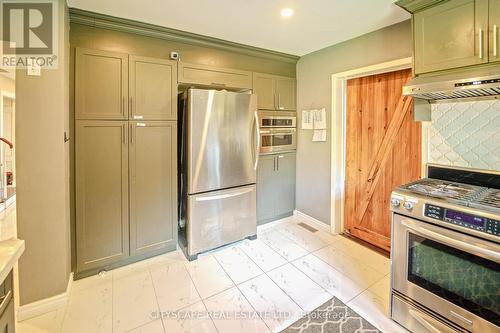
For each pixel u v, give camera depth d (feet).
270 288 7.06
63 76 5.83
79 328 5.62
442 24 5.69
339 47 9.52
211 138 8.42
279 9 6.88
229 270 7.92
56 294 6.17
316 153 10.81
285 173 11.52
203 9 6.84
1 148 14.88
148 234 8.25
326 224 10.62
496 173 5.71
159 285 7.16
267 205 11.07
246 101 9.05
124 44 7.65
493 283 4.27
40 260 5.94
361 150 9.72
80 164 6.97
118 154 7.50
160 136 8.15
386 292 6.84
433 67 5.88
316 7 6.77
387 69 8.24
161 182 8.30
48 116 5.76
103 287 7.02
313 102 10.74
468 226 4.37
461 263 4.63
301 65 11.19
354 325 5.72
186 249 8.63
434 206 4.84
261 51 10.14
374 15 7.25
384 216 9.16
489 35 5.02
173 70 8.19
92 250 7.36
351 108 9.94
